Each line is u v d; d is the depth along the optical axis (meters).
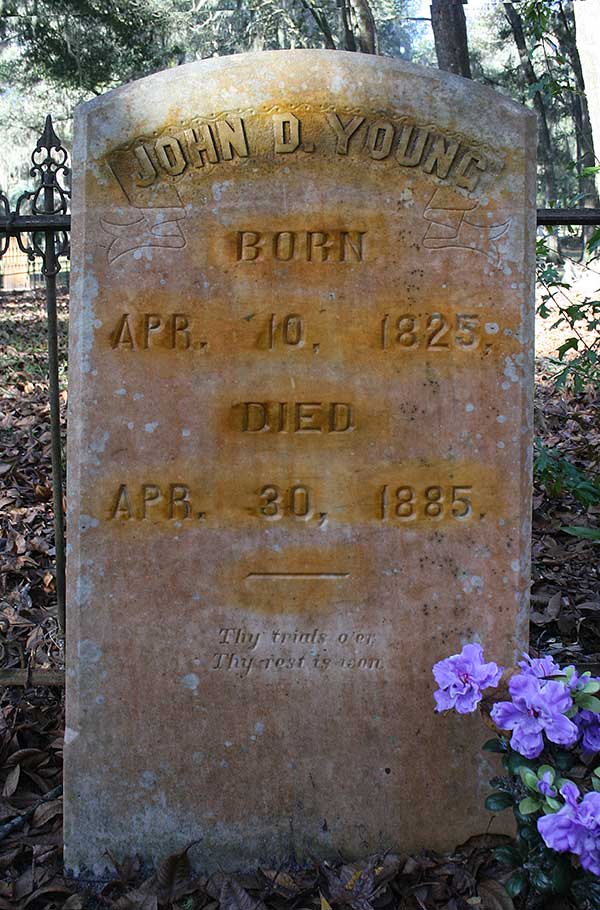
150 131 2.47
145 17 23.03
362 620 2.60
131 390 2.53
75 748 2.61
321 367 2.54
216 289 2.52
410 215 2.51
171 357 2.53
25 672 3.38
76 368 2.52
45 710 3.28
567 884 2.05
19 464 5.46
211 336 2.53
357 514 2.58
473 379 2.55
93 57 23.30
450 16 14.47
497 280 2.52
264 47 24.36
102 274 2.50
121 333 2.52
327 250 2.52
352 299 2.53
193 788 2.63
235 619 2.59
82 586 2.57
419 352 2.54
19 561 4.21
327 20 24.70
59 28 22.83
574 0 9.40
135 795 2.63
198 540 2.57
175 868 2.52
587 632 3.75
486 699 2.30
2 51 25.22
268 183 2.49
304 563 2.58
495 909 2.39
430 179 2.50
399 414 2.55
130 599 2.57
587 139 21.59
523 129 2.48
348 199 2.50
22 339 11.09
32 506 4.86
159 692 2.60
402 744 2.63
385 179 2.50
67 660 2.60
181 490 2.56
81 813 2.63
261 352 2.54
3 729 3.11
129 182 2.48
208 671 2.60
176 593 2.58
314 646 2.60
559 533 4.58
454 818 2.66
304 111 2.47
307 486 2.57
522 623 2.60
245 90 2.46
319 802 2.64
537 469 4.15
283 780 2.64
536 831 2.12
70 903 2.44
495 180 2.50
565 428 5.93
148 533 2.56
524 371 2.55
